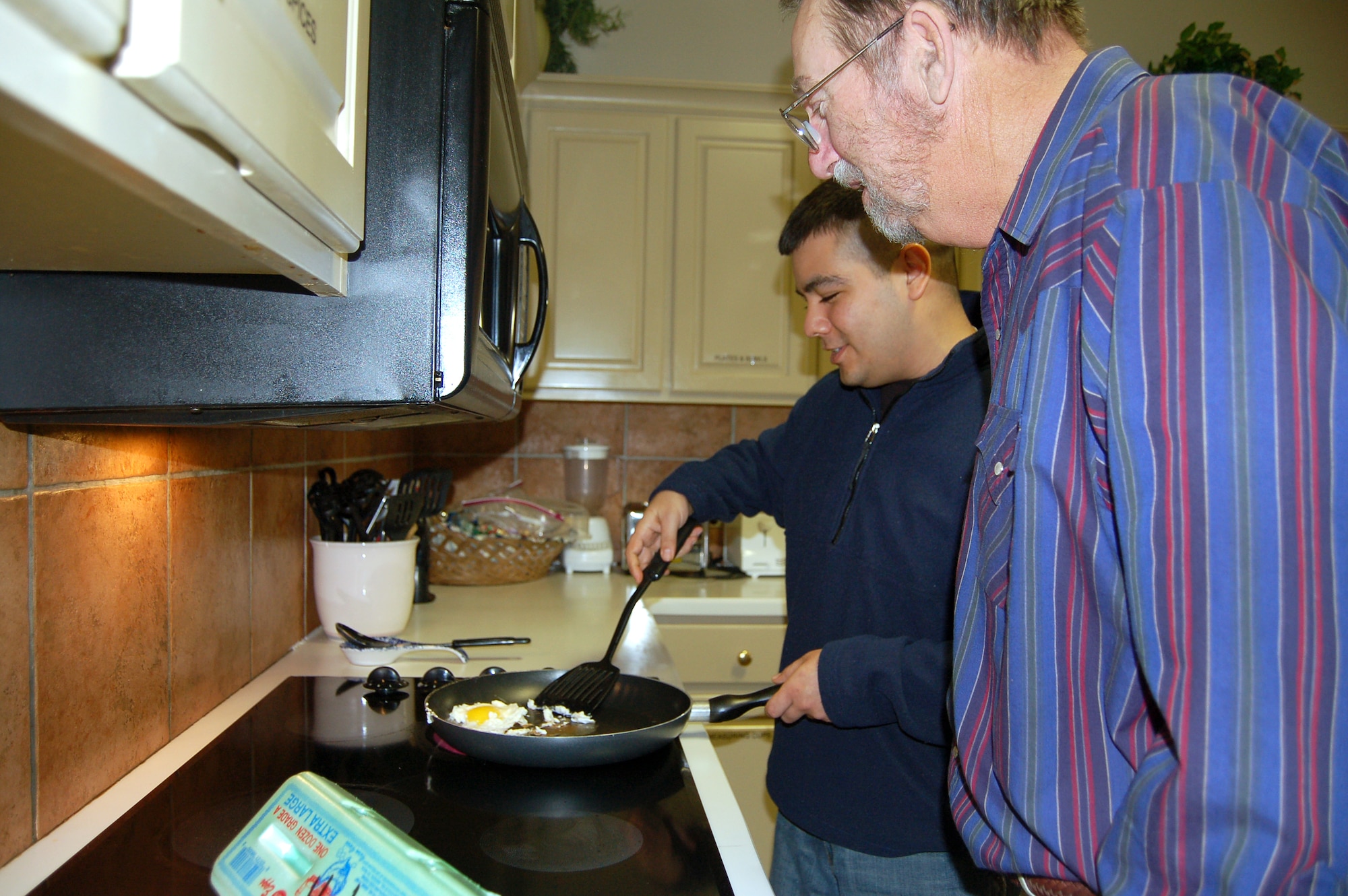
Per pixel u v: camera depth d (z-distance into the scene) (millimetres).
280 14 413
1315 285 460
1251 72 2318
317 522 1424
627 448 2473
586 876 639
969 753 685
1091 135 568
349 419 778
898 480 1174
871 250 1176
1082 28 660
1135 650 521
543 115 2094
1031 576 575
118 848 663
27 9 250
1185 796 445
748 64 2488
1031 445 572
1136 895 476
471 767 855
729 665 1997
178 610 931
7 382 623
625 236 2123
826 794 1167
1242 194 471
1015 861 633
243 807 743
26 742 667
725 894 615
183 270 610
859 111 694
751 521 2311
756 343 2168
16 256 557
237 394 627
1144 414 465
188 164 354
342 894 528
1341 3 2641
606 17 2443
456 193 640
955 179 682
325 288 598
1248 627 432
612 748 826
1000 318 735
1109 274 513
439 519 1927
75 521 733
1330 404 431
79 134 278
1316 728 425
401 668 1229
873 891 1129
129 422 685
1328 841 422
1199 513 444
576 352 2127
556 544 2090
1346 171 518
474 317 648
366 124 612
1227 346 447
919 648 1012
